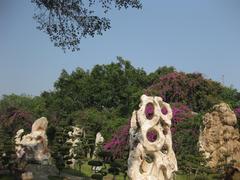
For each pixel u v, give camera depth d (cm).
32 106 8069
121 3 2116
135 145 2647
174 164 2689
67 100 7356
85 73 7788
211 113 4509
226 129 4400
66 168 3856
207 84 6250
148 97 2672
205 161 3941
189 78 6238
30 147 3872
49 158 3953
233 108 5741
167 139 2688
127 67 7694
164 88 6197
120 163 3170
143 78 7538
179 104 5547
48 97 7756
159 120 2641
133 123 2700
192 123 5078
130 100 6975
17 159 3381
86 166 4331
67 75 7750
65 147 3531
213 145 4397
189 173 3616
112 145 5081
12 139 4303
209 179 3434
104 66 7750
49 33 2133
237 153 4369
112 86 7469
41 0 2086
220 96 6312
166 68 7594
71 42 2139
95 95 7475
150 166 2580
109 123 6253
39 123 4006
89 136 4991
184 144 4922
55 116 6594
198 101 6191
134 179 2552
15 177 3127
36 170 3462
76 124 5962
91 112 6531
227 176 1470
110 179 3525
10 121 6531
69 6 2103
